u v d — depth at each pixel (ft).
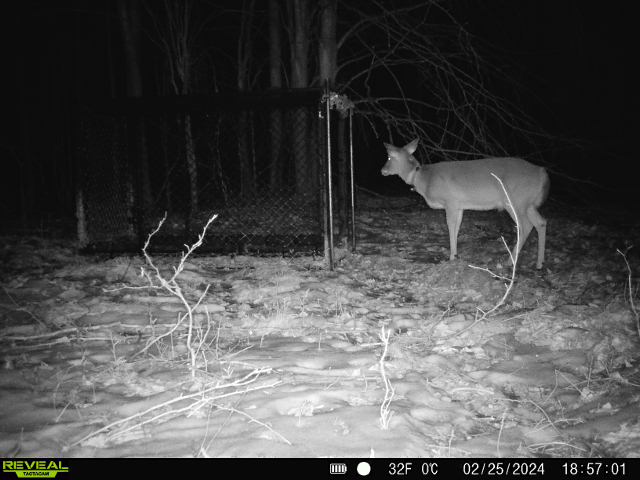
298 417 6.21
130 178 15.57
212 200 20.53
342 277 13.11
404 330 9.61
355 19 23.89
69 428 6.01
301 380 7.32
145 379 7.27
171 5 22.75
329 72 19.80
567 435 6.26
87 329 9.25
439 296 11.80
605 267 14.17
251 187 21.15
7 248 15.72
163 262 14.08
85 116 14.35
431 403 6.82
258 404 6.52
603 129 31.83
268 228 17.54
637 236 19.24
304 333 9.32
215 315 10.22
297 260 14.15
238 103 13.57
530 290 11.64
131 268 13.21
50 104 25.75
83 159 14.49
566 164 31.24
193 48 24.43
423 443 5.81
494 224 21.20
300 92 13.16
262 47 27.91
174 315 10.15
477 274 12.42
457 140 20.54
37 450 5.55
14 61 25.80
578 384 7.52
